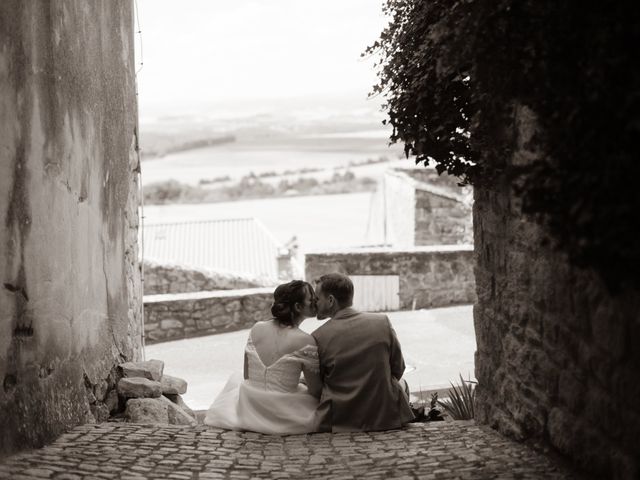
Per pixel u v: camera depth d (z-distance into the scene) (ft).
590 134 10.53
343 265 65.72
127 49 30.83
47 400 19.19
